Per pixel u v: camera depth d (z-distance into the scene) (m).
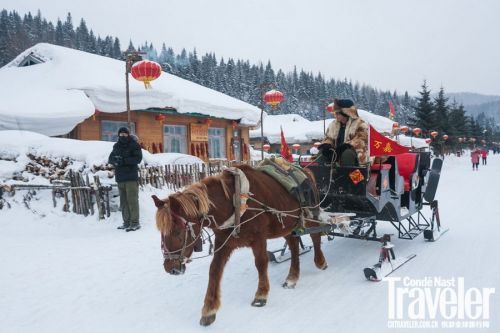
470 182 20.95
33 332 4.30
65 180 9.80
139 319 4.59
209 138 19.98
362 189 5.87
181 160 12.38
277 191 5.10
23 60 18.42
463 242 7.66
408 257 6.59
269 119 38.72
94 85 14.31
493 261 6.36
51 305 5.00
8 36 72.94
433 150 41.69
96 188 9.19
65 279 5.90
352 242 7.91
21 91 14.88
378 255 6.93
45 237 8.30
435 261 6.47
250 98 82.25
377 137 5.97
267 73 92.62
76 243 7.82
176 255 3.97
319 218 5.83
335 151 6.23
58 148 10.39
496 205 12.41
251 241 4.79
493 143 106.88
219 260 4.51
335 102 6.38
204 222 4.32
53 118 12.74
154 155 12.15
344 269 6.24
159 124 16.98
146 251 7.26
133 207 8.70
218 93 22.98
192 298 5.17
